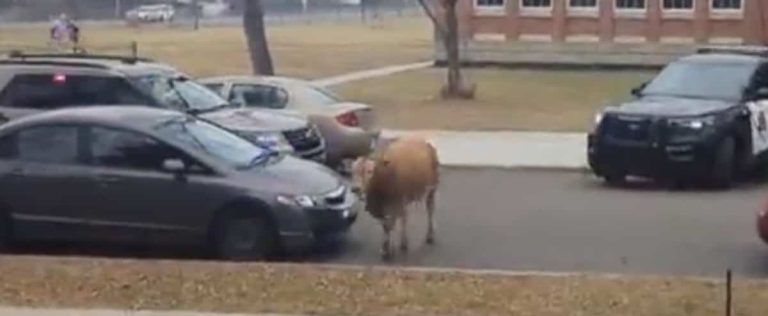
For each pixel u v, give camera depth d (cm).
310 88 2227
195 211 1395
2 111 1773
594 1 5519
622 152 2022
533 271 1338
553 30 5528
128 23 10494
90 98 1783
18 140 1448
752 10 5444
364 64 5666
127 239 1414
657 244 1517
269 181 1398
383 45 7394
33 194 1430
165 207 1402
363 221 1645
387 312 1105
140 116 1452
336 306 1126
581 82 4678
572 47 5519
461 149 2555
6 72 1802
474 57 5603
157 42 7019
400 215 1424
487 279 1244
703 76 2138
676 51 5475
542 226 1650
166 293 1171
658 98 2103
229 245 1393
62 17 8931
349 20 13288
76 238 1425
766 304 1133
